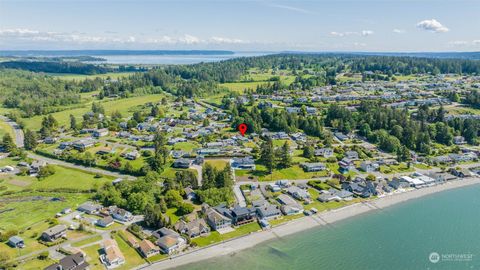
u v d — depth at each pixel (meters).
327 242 116.44
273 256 108.81
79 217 127.44
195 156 189.00
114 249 105.88
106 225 122.31
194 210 134.25
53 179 162.62
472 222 129.12
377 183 156.25
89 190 151.62
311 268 103.31
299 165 178.00
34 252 106.38
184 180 149.62
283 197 144.38
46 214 130.88
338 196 147.00
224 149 198.38
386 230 123.88
